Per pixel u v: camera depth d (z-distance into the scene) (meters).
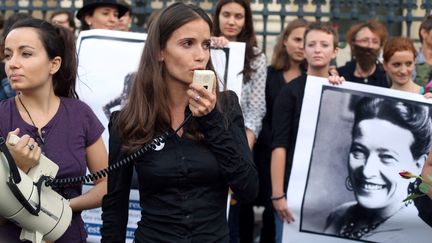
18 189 2.95
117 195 3.12
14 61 3.29
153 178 2.97
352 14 7.59
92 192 3.46
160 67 3.03
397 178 4.58
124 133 3.03
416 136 4.59
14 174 2.94
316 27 4.92
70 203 3.39
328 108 4.62
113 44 4.76
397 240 4.58
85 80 4.73
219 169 2.97
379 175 4.60
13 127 3.34
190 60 2.96
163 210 2.97
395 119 4.59
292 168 4.63
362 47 5.60
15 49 3.30
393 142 4.60
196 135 2.96
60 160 3.32
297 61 5.64
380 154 4.60
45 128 3.35
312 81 4.63
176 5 3.03
